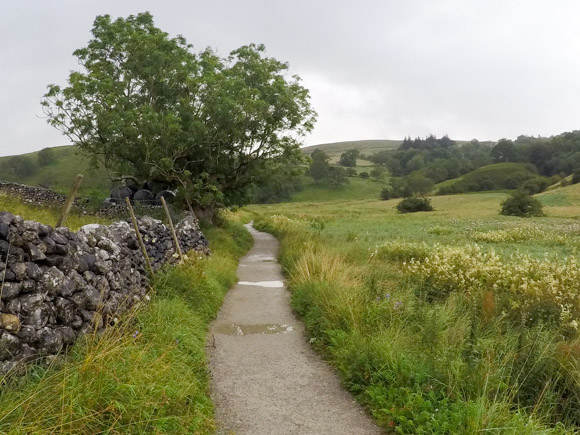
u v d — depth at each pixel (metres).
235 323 9.02
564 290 9.10
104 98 21.86
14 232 4.44
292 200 121.19
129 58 23.44
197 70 23.19
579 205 67.31
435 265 11.41
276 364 6.77
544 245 21.59
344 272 10.77
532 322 7.54
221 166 24.50
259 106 22.38
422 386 5.19
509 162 131.50
